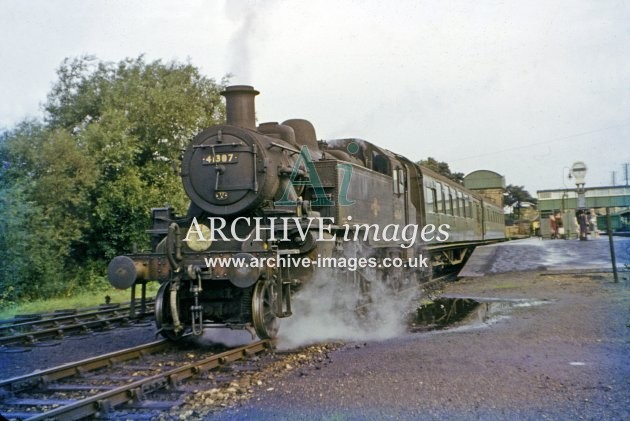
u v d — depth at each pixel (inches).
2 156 754.2
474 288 621.3
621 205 1288.1
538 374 263.6
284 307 423.2
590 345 317.4
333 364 301.6
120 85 935.7
